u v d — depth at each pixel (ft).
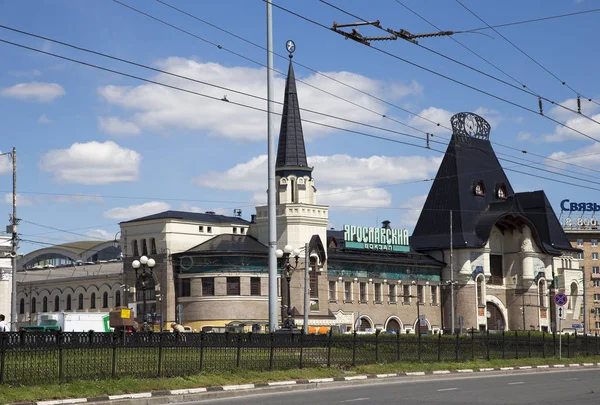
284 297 285.23
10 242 282.36
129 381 94.22
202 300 277.23
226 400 91.56
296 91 304.71
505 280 373.61
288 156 297.74
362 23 102.53
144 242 298.35
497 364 161.17
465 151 371.97
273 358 120.98
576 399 89.92
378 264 330.75
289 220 291.17
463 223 360.69
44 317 233.96
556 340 199.31
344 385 117.08
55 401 81.25
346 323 312.71
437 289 356.38
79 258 400.67
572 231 540.11
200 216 304.71
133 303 273.95
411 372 135.44
